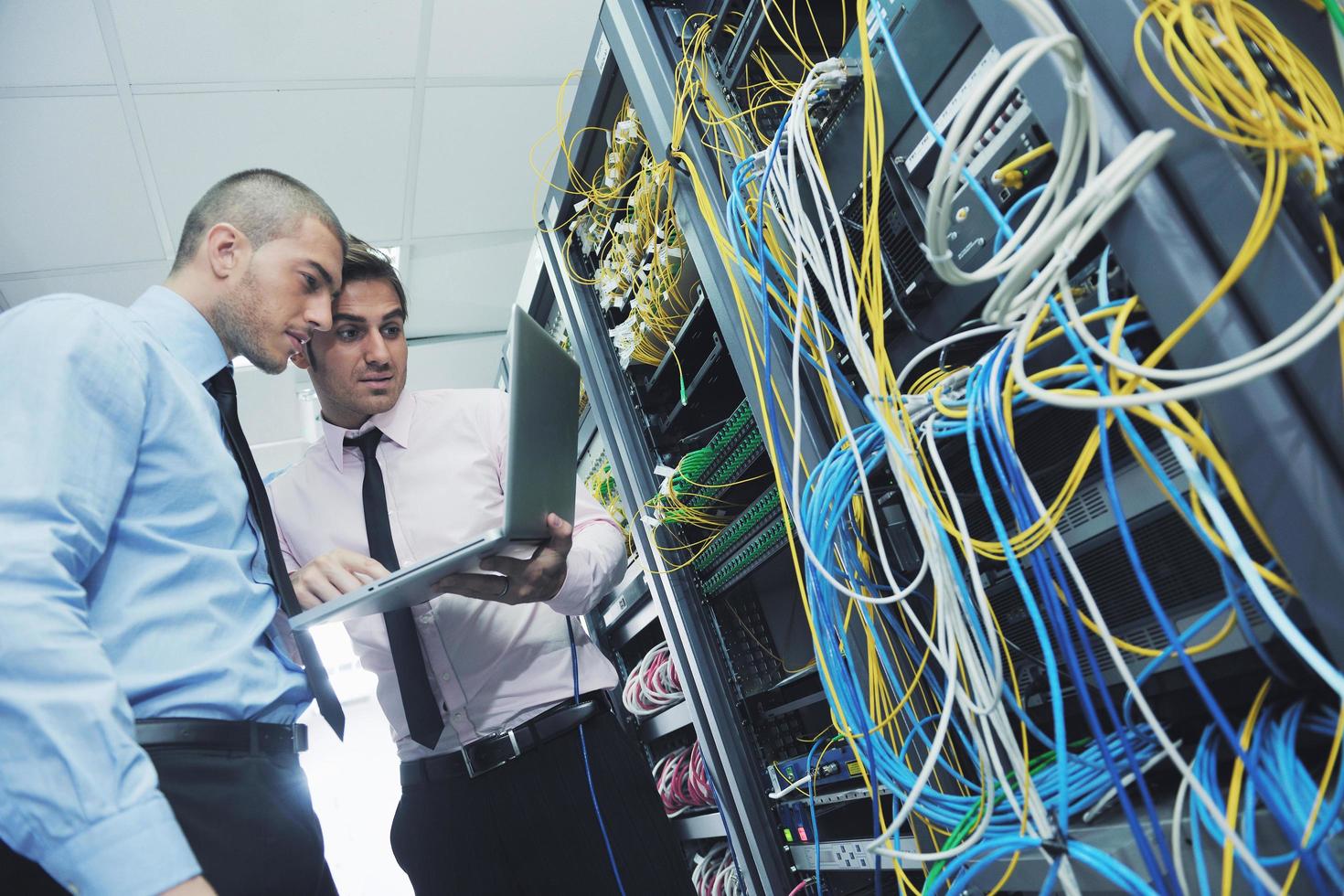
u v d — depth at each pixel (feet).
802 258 3.47
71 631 2.65
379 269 5.36
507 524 3.77
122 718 2.63
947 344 2.97
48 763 2.51
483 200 11.92
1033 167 2.91
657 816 5.08
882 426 3.01
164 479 3.36
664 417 7.07
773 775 5.91
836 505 3.45
